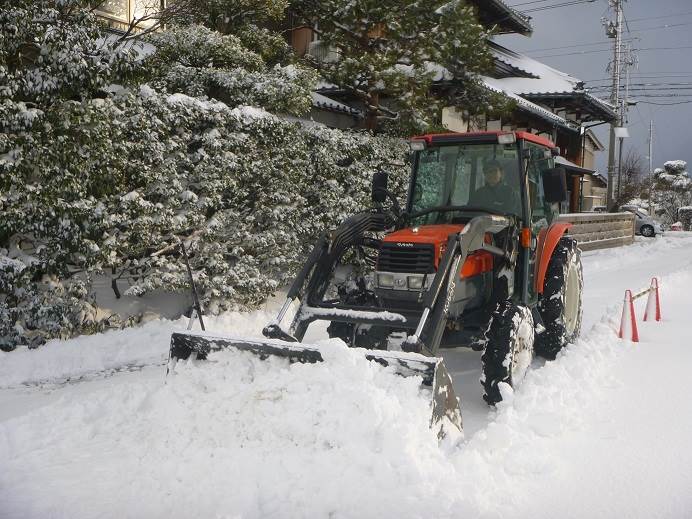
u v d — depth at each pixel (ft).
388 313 15.57
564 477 12.14
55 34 20.42
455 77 44.83
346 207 32.86
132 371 19.83
